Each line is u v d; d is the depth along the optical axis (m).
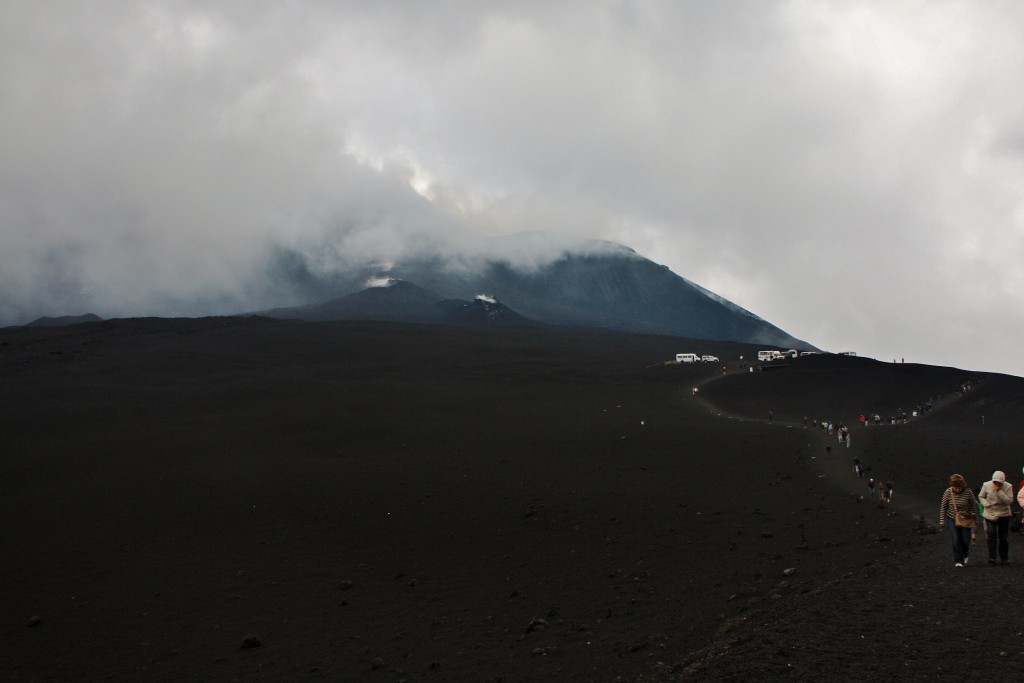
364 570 40.34
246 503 55.09
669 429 74.56
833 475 52.41
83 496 59.84
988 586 17.02
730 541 38.44
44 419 96.69
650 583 32.84
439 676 24.23
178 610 36.22
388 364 161.00
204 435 84.88
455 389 120.69
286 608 35.31
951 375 110.94
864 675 12.05
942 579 18.38
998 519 19.34
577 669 21.75
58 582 41.53
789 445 63.97
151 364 144.75
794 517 42.06
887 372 113.88
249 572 41.03
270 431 85.62
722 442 66.62
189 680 27.73
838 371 115.06
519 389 119.69
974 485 46.31
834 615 15.83
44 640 33.84
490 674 23.41
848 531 37.59
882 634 14.09
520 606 31.97
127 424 94.75
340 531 47.59
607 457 63.19
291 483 59.69
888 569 21.78
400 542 44.53
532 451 67.12
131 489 61.16
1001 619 14.38
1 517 55.09
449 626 30.50
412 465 64.00
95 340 170.25
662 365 152.62
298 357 165.25
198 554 44.78
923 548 26.03
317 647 29.80
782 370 120.75
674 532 41.50
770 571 31.59
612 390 116.75
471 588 35.91
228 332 186.12
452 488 55.19
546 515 46.66
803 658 13.05
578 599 31.81
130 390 119.94
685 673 13.48
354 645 29.53
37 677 29.86
